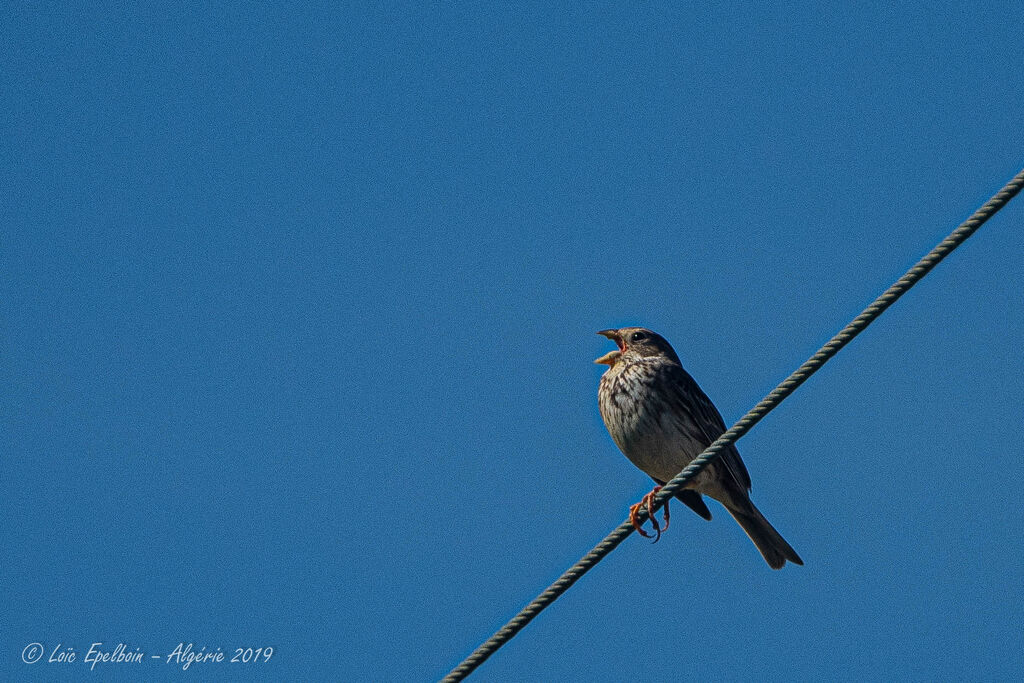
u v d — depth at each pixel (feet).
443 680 32.35
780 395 31.99
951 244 28.81
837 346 30.71
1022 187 27.94
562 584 32.81
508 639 32.55
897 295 29.53
